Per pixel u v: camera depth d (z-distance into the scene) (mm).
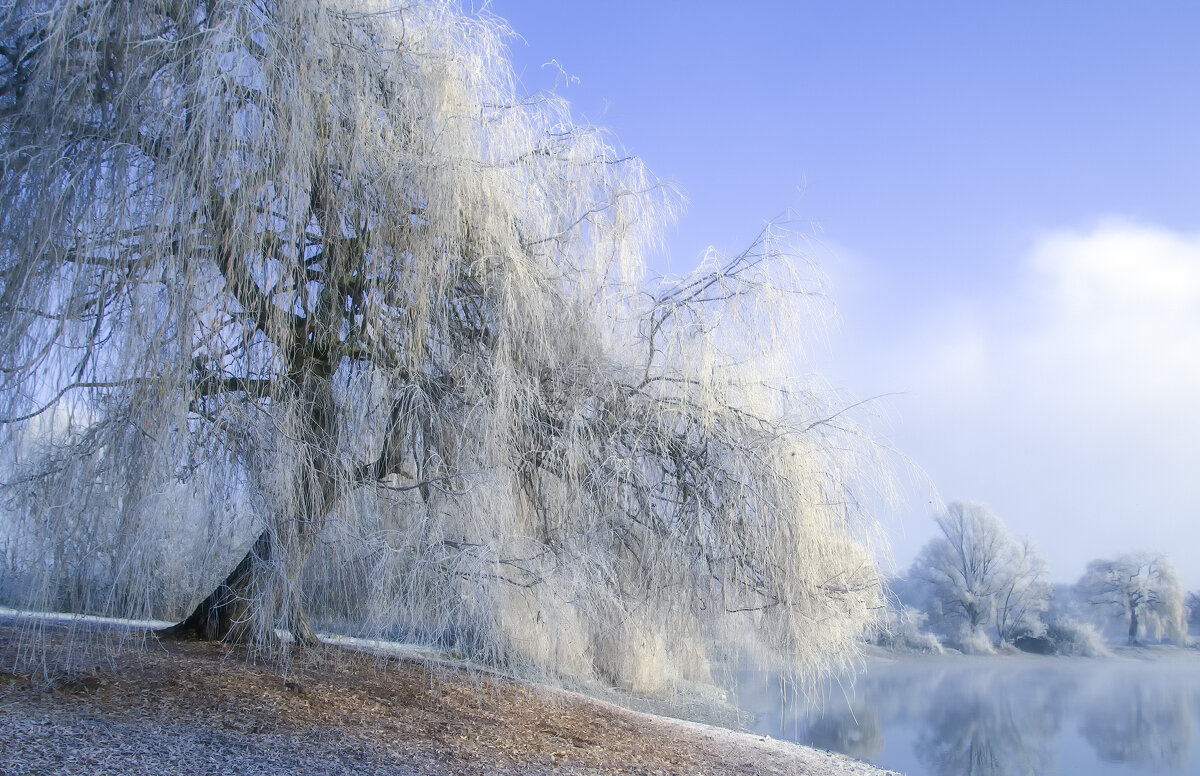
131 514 7125
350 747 6453
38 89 7301
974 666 37219
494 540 8656
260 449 7891
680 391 9766
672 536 9477
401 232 8805
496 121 9727
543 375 9555
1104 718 21578
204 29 7742
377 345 8938
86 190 7238
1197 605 72750
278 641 9312
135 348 7055
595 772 7043
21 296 6980
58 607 7473
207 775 5281
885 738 16094
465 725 7871
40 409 7129
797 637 9516
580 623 9508
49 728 5801
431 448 9086
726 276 9883
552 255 9977
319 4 8273
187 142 7188
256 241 7914
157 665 8148
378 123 8828
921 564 47844
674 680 13273
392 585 8406
